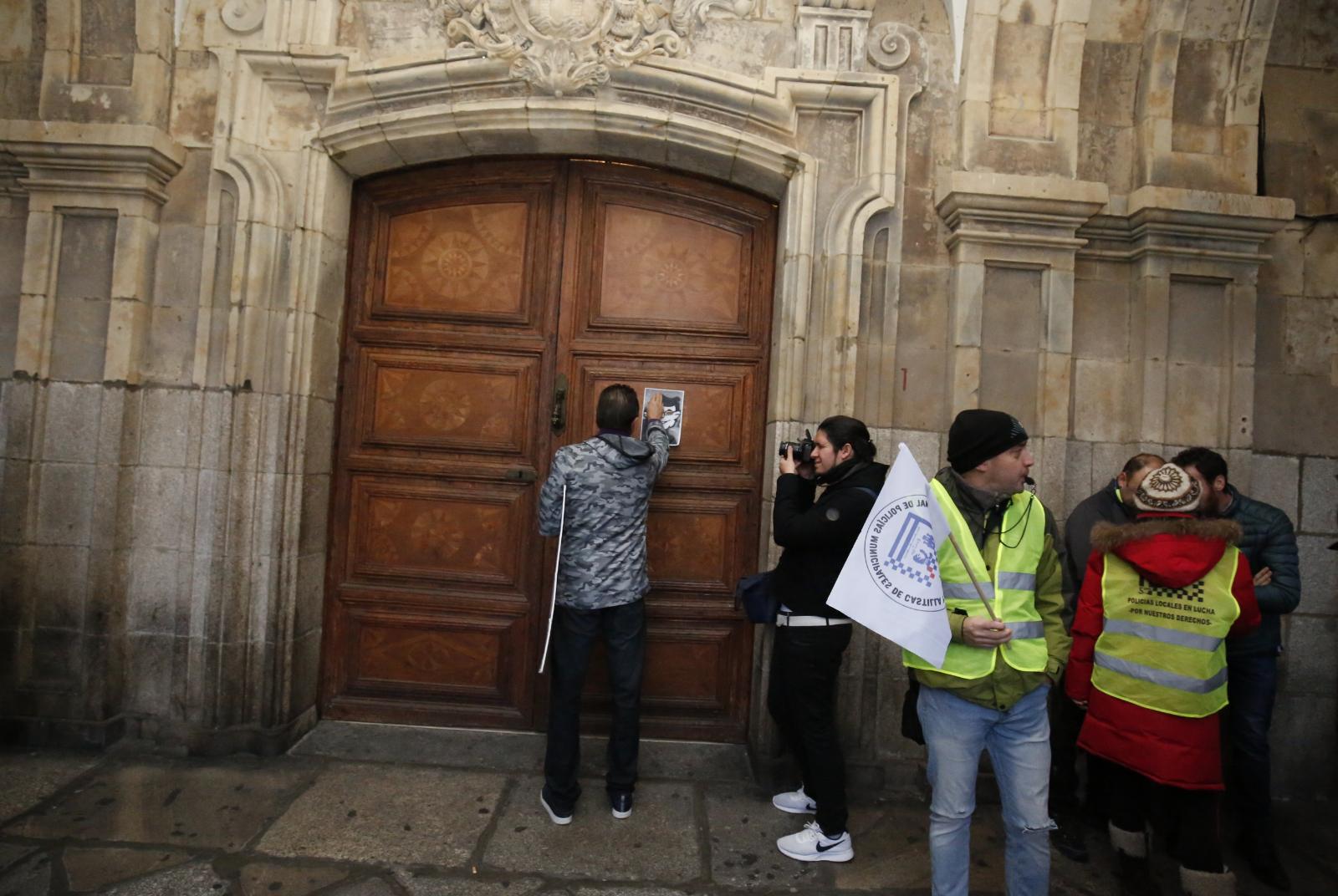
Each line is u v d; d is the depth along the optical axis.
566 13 3.29
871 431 3.30
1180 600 2.30
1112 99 3.42
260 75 3.36
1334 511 3.45
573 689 2.86
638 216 3.63
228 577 3.25
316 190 3.37
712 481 3.56
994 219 3.22
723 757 3.43
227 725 3.27
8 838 2.62
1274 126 3.56
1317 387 3.47
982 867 2.74
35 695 3.27
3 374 3.38
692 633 3.58
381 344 3.64
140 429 3.34
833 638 2.66
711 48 3.41
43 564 3.29
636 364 3.60
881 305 3.33
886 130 3.28
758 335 3.59
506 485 3.62
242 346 3.28
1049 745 2.17
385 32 3.42
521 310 3.62
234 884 2.45
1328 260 3.51
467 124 3.36
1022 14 3.30
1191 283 3.34
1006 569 2.15
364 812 2.90
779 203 3.57
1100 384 3.38
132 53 3.34
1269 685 2.77
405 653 3.64
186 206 3.39
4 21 3.45
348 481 3.63
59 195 3.29
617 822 2.91
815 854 2.71
